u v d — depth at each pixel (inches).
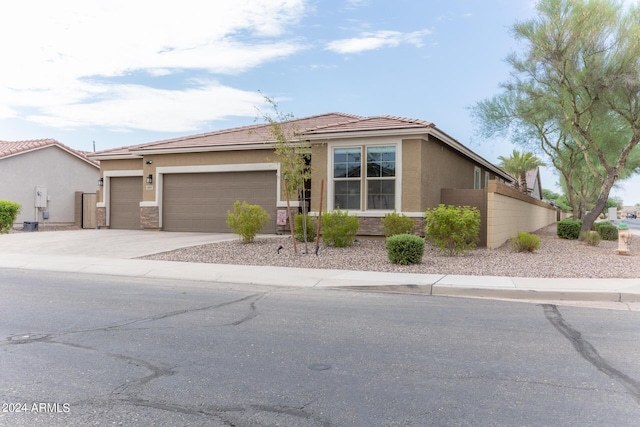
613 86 717.3
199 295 370.6
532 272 457.7
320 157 698.2
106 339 248.2
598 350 235.9
